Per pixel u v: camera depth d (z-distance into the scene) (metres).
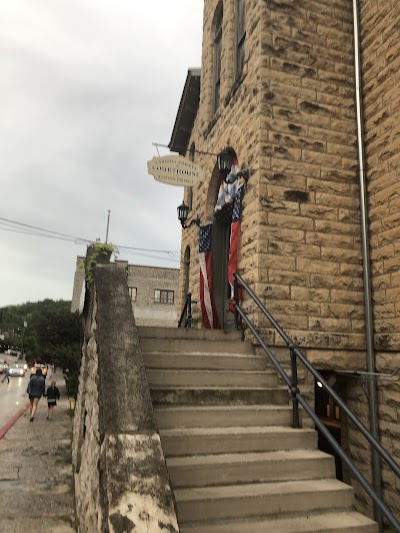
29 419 15.02
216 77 10.01
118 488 2.78
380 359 6.43
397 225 6.36
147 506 2.67
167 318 39.50
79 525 4.54
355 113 7.39
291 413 4.93
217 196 9.32
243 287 6.61
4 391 30.55
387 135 6.70
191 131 12.52
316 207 6.85
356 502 6.29
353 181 7.16
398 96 6.54
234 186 7.57
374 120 7.01
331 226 6.87
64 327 28.97
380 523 5.74
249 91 7.34
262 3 7.19
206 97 9.99
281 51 7.12
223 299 8.81
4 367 52.47
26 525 5.01
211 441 4.28
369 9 7.34
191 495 3.62
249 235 6.77
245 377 5.42
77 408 8.15
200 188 10.02
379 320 6.54
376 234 6.75
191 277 10.75
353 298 6.77
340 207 6.99
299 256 6.61
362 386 6.54
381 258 6.62
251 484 3.98
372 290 6.73
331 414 7.39
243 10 8.66
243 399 5.08
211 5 10.33
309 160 6.95
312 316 6.49
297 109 7.04
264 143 6.75
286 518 3.66
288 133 6.91
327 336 6.44
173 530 2.55
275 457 4.19
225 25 9.08
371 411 6.22
